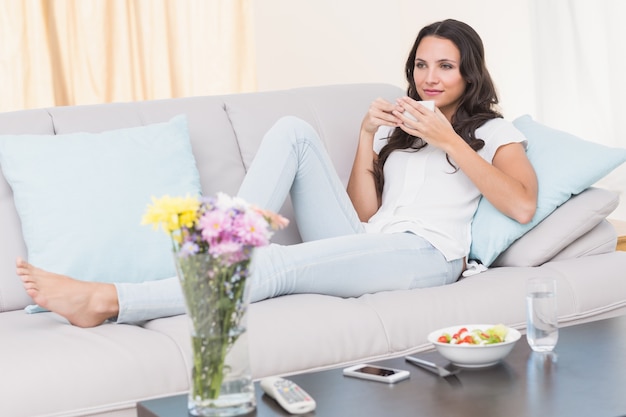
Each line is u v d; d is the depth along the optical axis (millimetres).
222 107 2750
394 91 3021
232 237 1378
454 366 1670
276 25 5066
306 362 1953
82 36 4207
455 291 2229
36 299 1964
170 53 4535
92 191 2303
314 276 2229
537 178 2559
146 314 2045
